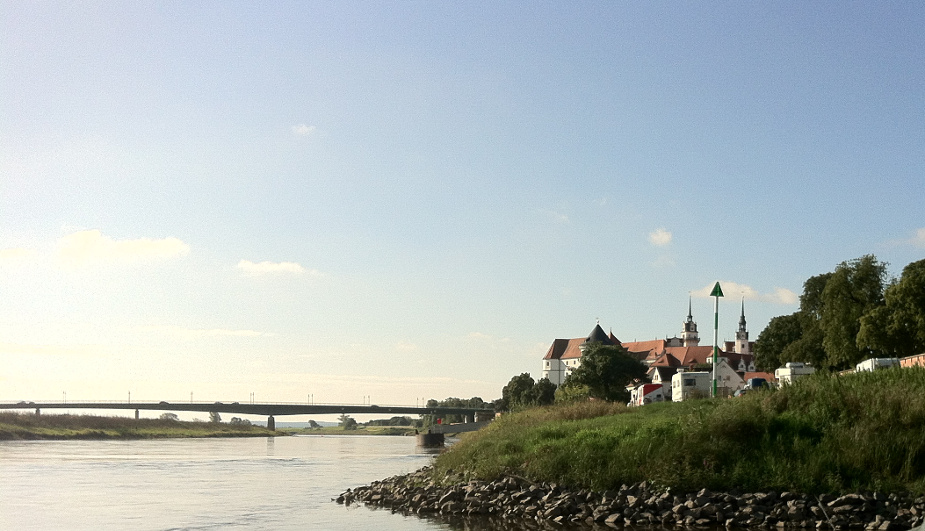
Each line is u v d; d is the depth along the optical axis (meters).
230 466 83.56
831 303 93.94
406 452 121.50
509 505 37.62
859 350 89.31
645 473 35.97
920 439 32.44
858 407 35.88
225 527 37.25
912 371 39.31
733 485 33.75
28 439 177.25
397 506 42.78
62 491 55.66
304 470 76.94
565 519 34.44
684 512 32.69
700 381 97.69
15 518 41.72
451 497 40.66
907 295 82.19
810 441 34.66
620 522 33.16
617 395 158.75
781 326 127.44
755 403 38.44
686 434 36.97
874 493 31.22
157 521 39.84
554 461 39.16
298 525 37.03
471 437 69.06
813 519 30.70
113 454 110.56
